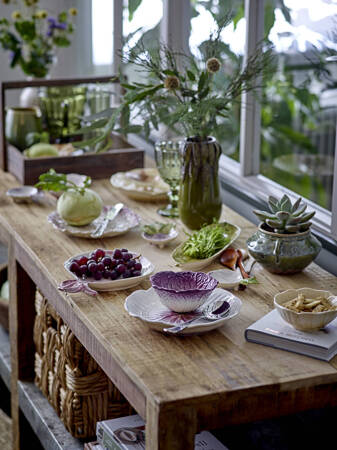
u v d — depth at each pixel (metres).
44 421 1.96
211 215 1.99
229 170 2.52
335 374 1.29
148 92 1.95
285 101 3.92
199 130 1.95
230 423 1.29
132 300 1.53
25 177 2.40
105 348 1.44
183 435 1.24
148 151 2.94
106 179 2.52
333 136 3.94
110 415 1.87
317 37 2.37
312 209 2.10
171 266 1.78
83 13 3.54
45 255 1.84
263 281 1.70
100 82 2.66
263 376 1.28
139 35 2.99
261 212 1.74
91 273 1.66
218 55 2.00
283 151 4.15
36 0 3.13
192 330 1.41
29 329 2.18
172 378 1.27
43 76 3.09
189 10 2.71
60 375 1.88
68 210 1.97
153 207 2.26
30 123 2.63
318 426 1.97
